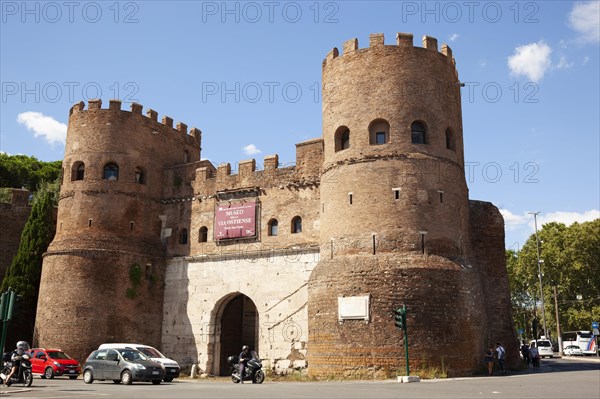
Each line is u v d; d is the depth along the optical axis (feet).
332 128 120.57
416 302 103.81
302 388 77.10
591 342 226.58
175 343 138.62
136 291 138.00
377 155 112.98
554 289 232.53
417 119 114.62
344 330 106.11
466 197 121.49
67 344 129.70
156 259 143.64
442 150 115.44
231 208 139.33
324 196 119.55
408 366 91.97
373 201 111.04
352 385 83.10
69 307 131.95
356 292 106.52
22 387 81.35
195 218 144.56
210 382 103.35
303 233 128.98
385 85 115.96
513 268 275.80
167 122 157.99
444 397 60.59
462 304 107.04
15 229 172.35
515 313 301.84
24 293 149.89
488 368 108.37
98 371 95.45
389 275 105.40
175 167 151.33
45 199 158.71
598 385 77.66
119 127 146.20
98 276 134.31
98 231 138.21
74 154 145.18
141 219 144.46
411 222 108.88
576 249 236.43
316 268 115.55
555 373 110.83
